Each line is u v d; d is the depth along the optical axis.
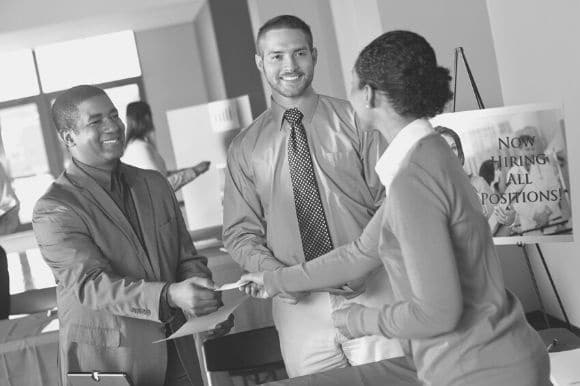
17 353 4.17
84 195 3.00
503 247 5.75
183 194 7.81
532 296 5.76
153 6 7.71
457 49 4.68
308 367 3.28
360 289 3.12
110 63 7.89
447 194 1.91
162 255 3.11
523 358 1.96
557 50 4.60
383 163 2.01
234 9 7.85
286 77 3.17
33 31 7.72
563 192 3.84
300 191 3.22
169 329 3.07
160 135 7.89
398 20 5.61
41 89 7.90
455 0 5.61
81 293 2.94
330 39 7.50
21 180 7.95
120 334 2.98
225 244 3.40
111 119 3.03
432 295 1.88
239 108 7.94
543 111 3.84
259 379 4.03
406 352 2.13
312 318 3.23
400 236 1.92
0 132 7.92
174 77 7.90
